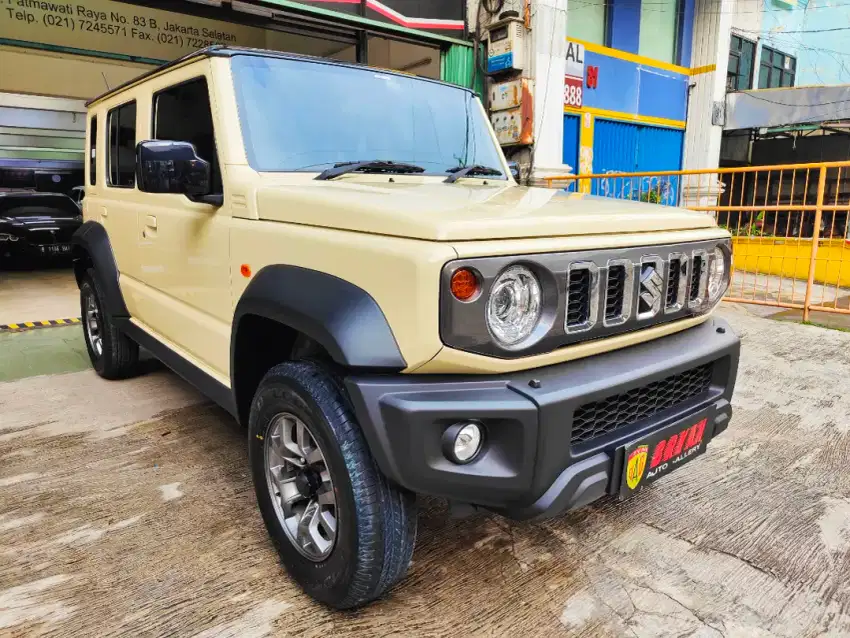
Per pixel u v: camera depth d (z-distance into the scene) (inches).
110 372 164.4
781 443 132.8
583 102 398.9
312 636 76.3
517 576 88.4
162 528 98.7
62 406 149.9
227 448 127.3
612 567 90.7
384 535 71.7
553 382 69.3
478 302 64.0
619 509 106.7
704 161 473.1
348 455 70.7
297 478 83.0
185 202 109.0
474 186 102.0
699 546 96.1
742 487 114.3
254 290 82.7
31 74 432.1
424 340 63.7
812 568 90.9
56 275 375.6
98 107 151.9
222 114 95.7
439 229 63.9
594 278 72.3
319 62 109.3
